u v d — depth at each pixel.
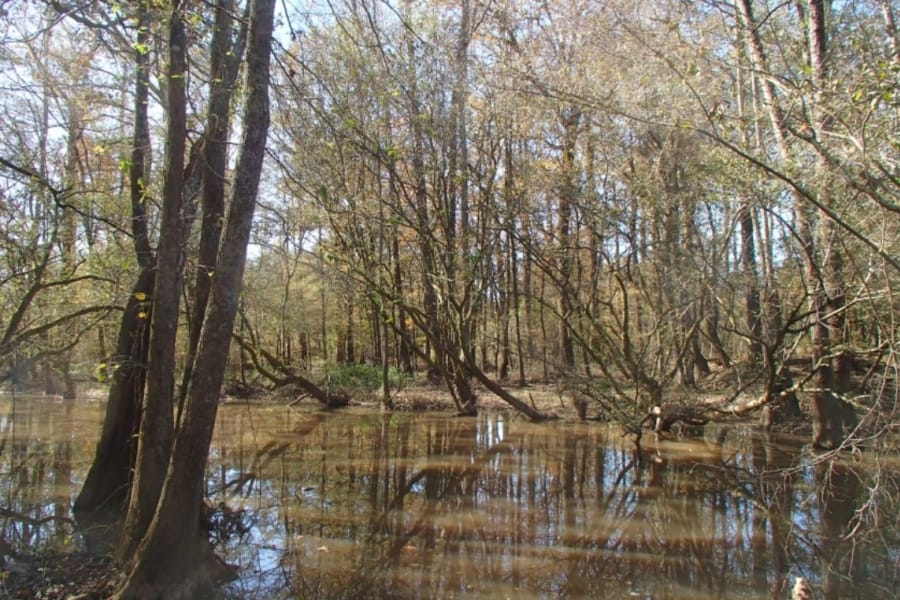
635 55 13.14
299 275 25.78
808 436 16.94
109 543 8.45
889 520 9.64
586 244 19.12
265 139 7.31
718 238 14.94
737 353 22.66
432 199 18.34
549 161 17.53
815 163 9.58
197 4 8.01
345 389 26.25
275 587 7.55
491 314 24.34
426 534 9.60
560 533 9.73
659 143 14.77
